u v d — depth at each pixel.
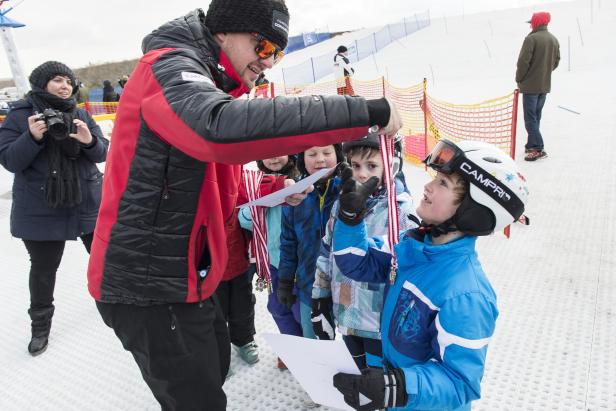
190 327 1.36
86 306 3.33
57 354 2.77
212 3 1.19
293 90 15.47
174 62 1.09
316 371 1.13
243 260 2.30
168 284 1.27
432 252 1.18
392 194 1.24
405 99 7.62
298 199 1.76
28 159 2.48
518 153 5.60
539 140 5.18
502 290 2.87
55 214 2.63
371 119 1.00
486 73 14.29
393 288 1.31
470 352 1.08
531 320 2.54
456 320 1.10
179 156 1.16
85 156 2.73
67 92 2.69
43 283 2.76
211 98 0.98
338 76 11.45
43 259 2.72
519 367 2.20
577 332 2.40
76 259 4.19
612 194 4.07
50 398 2.38
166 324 1.32
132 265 1.25
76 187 2.62
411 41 24.92
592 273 2.94
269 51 1.20
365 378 1.02
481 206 1.14
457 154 1.14
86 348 2.81
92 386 2.45
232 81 1.26
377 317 1.71
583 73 11.40
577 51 14.79
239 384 2.33
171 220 1.23
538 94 5.02
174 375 1.38
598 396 1.97
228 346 1.76
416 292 1.22
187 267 1.29
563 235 3.49
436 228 1.23
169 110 1.02
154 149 1.16
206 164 1.22
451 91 11.28
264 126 0.94
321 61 23.50
